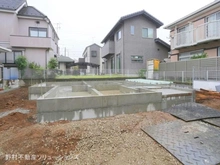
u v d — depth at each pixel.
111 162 2.15
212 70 7.46
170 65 11.22
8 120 3.88
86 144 2.59
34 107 5.20
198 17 10.28
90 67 23.97
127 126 3.27
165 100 4.69
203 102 5.27
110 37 18.22
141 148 2.47
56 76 11.73
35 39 12.20
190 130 3.03
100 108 4.00
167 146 2.46
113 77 12.60
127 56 14.45
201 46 10.15
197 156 2.17
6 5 11.97
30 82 11.11
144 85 7.70
